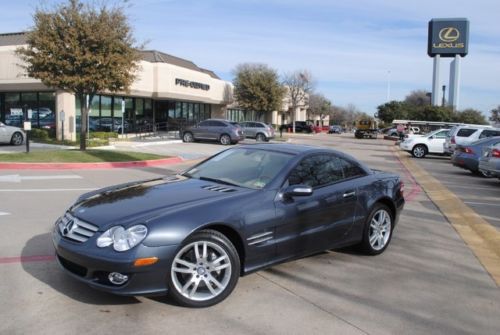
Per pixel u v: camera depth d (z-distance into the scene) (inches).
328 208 219.6
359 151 1204.5
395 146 1534.2
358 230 238.8
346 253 250.1
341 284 203.5
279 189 201.2
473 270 230.2
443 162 905.5
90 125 1186.0
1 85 1093.1
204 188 201.3
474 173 687.7
